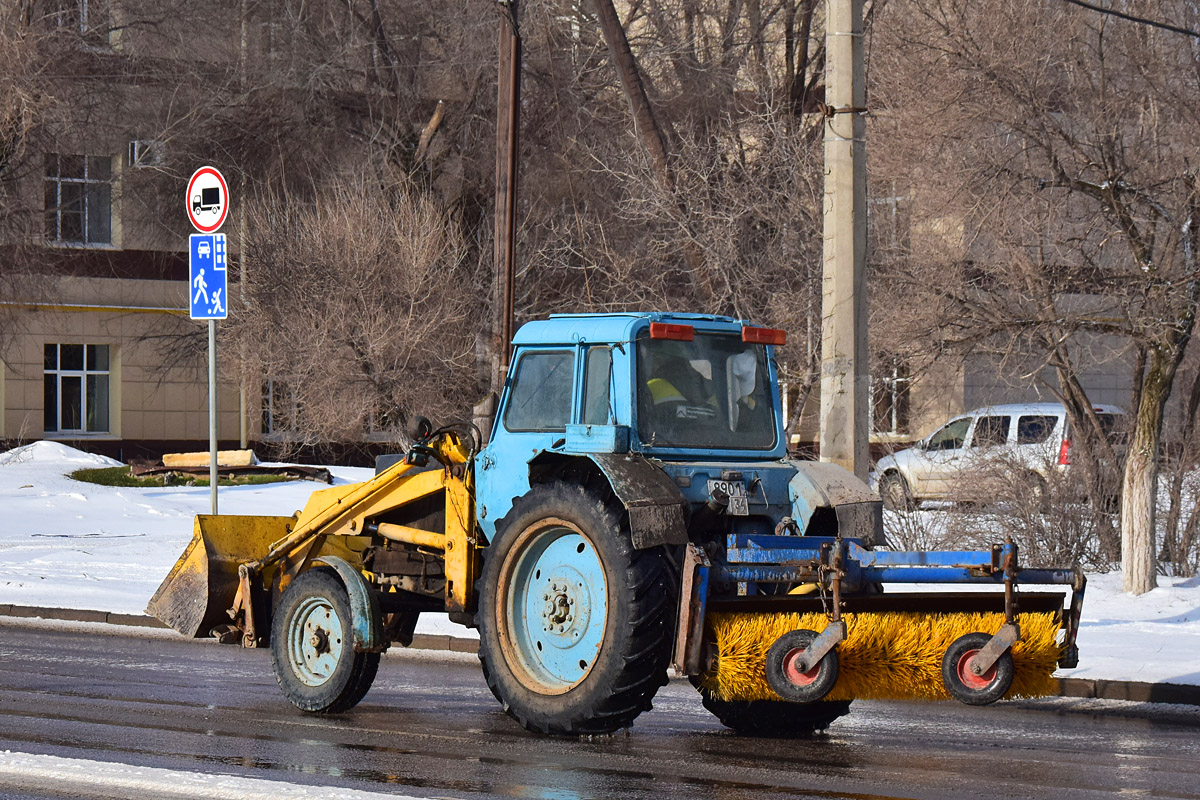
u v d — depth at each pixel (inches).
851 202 967.6
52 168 2810.0
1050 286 1337.4
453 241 2014.0
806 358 1701.5
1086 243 1357.0
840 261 965.8
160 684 850.8
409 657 1010.7
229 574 855.1
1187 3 1349.7
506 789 552.7
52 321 2994.6
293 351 1926.7
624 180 2047.2
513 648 676.7
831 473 719.1
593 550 655.8
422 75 2544.3
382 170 2367.1
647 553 635.5
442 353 1946.4
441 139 2470.5
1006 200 1339.8
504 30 1259.2
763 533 703.1
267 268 1941.4
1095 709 820.0
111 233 3053.6
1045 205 1347.2
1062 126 1331.2
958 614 644.1
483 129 2472.9
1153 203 1267.2
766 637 624.4
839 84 970.7
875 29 1598.2
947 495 1566.2
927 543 1497.3
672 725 746.8
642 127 1806.1
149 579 1373.0
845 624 619.2
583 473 678.5
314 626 763.4
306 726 706.8
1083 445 1480.1
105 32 2659.9
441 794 540.1
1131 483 1282.0
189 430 3097.9
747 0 2413.9
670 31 2466.8
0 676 867.4
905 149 1427.2
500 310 1256.2
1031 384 1440.7
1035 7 1339.8
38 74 2348.7
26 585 1314.0
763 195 1736.0
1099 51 1337.4
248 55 2618.1
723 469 685.3
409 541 780.6
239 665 951.0
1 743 637.3
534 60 2481.5
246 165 2529.5
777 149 1774.1
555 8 2476.6
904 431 2277.3
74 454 2409.0
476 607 746.2
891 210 1529.3
